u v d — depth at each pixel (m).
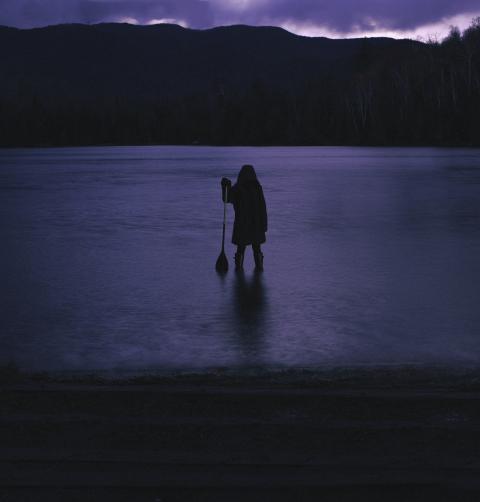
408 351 7.27
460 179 34.34
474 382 5.82
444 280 10.79
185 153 97.44
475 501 3.66
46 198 26.14
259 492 3.76
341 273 11.45
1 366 6.47
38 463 4.11
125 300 9.66
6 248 14.30
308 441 4.39
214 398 5.20
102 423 4.69
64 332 8.07
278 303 9.44
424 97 136.75
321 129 160.75
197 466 4.07
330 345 7.51
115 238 15.77
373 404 5.04
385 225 17.53
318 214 20.06
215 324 8.39
